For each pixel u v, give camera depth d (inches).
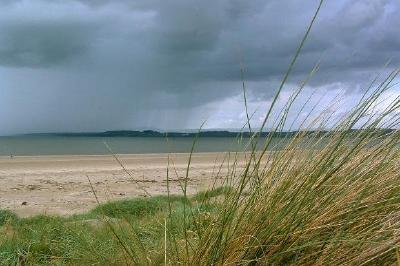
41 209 414.6
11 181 655.1
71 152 1797.5
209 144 2472.9
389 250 102.4
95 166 930.7
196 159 1138.7
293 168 113.1
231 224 109.3
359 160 115.4
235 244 106.7
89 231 195.5
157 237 137.8
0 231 230.7
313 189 109.2
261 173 115.3
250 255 106.3
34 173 774.5
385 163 117.3
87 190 560.4
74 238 175.9
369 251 103.9
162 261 117.7
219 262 106.4
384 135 119.5
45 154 1585.9
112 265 124.6
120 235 152.9
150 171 812.6
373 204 108.1
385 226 108.4
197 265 108.2
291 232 105.7
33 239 187.9
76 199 483.8
